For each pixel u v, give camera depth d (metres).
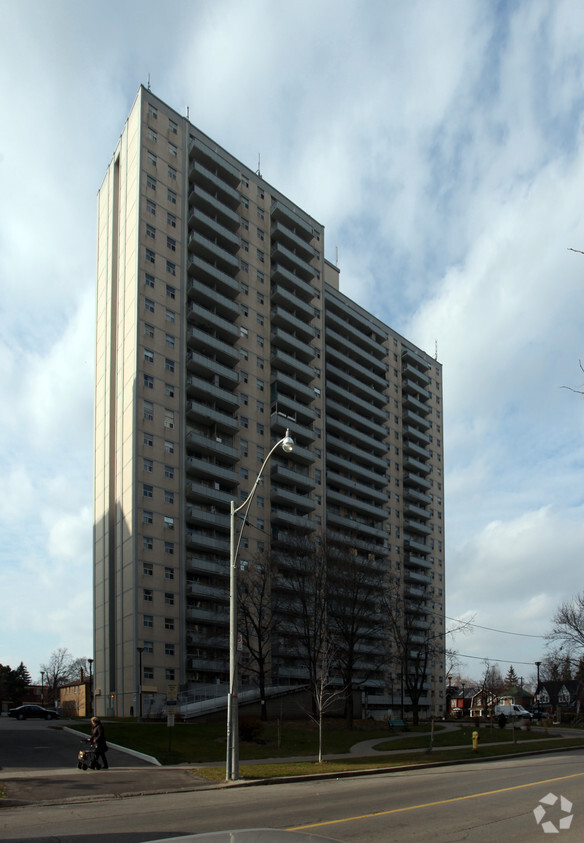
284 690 52.50
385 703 78.50
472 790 17.33
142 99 68.88
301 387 77.31
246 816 13.23
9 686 103.06
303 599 51.34
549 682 98.06
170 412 63.69
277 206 80.06
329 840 4.98
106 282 72.00
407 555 91.25
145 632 56.59
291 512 74.50
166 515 60.81
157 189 68.00
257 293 76.69
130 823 12.52
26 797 16.41
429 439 100.62
